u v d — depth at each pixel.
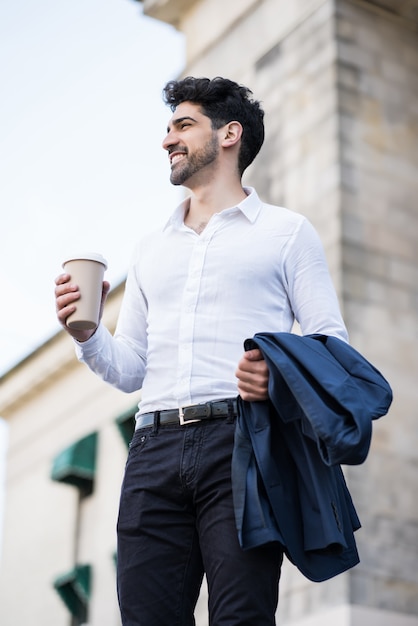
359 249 10.05
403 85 10.94
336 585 8.84
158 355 3.69
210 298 3.67
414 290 10.15
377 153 10.51
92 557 14.84
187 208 3.97
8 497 17.05
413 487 9.48
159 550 3.50
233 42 11.82
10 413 17.61
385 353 9.80
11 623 16.00
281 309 3.70
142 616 3.47
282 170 10.72
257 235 3.75
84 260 3.64
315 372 3.24
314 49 10.88
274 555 3.39
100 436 15.30
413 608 8.97
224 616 3.32
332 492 3.32
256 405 3.38
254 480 3.33
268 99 11.14
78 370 16.22
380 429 9.57
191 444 3.49
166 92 4.09
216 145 3.96
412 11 11.11
